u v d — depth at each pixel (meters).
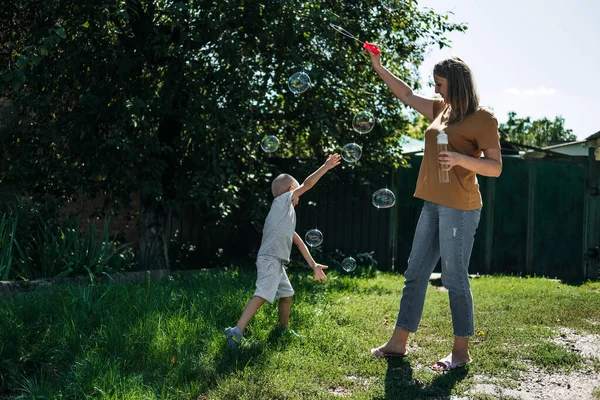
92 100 6.05
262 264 3.84
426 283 3.68
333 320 4.51
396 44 8.35
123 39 6.60
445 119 3.62
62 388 2.78
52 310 3.88
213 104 6.40
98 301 4.11
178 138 6.90
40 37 6.20
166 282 5.75
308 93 7.32
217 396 2.80
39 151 6.90
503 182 9.55
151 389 2.77
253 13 6.50
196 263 9.06
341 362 3.49
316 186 9.69
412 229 9.64
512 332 4.38
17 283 4.92
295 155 9.82
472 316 3.53
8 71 5.22
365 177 8.91
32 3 6.46
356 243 9.69
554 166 9.44
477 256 9.56
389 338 4.08
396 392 3.01
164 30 6.86
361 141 8.31
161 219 7.35
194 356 3.28
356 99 7.98
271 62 6.82
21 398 2.66
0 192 6.94
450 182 3.47
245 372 3.11
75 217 7.42
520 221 9.52
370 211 9.65
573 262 9.38
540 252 9.47
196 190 6.48
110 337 3.40
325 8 7.02
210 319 4.04
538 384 3.24
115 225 9.48
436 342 4.05
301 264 8.78
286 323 4.04
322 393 2.88
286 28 6.58
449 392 3.04
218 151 6.77
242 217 9.78
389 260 9.60
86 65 6.57
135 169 6.66
